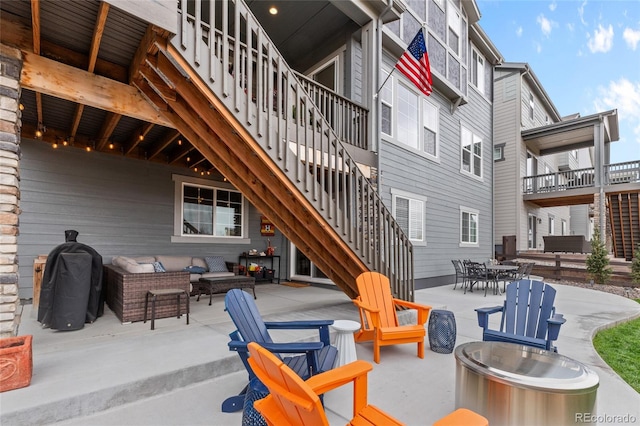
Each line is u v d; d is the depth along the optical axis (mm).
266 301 5770
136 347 3211
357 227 4492
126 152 6223
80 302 3826
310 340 3629
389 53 7652
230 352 3104
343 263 4660
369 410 1730
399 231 5066
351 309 5082
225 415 2355
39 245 5422
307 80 5320
